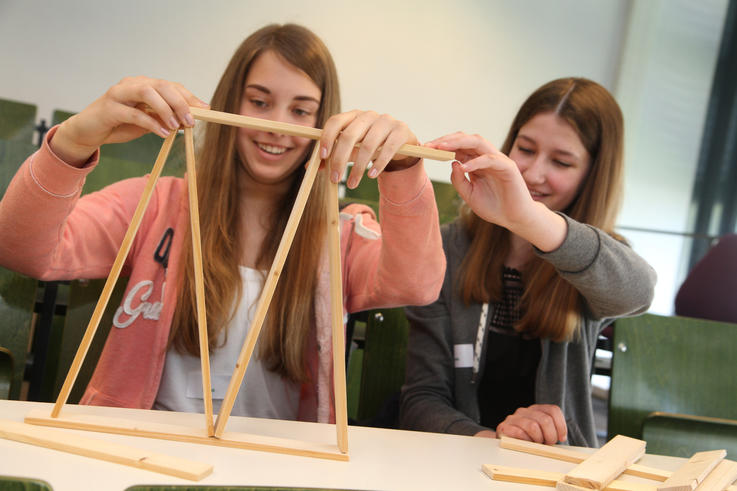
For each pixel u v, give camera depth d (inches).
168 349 43.8
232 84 46.8
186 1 155.9
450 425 43.4
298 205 26.1
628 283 41.9
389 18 172.9
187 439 25.0
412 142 32.6
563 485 24.5
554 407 37.0
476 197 36.3
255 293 45.6
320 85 47.1
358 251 49.2
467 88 180.1
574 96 50.0
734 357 53.1
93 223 43.6
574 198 52.8
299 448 25.2
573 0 182.7
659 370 51.7
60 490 18.9
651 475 27.5
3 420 24.3
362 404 56.3
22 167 35.3
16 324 42.5
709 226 173.8
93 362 48.8
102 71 150.7
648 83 185.8
